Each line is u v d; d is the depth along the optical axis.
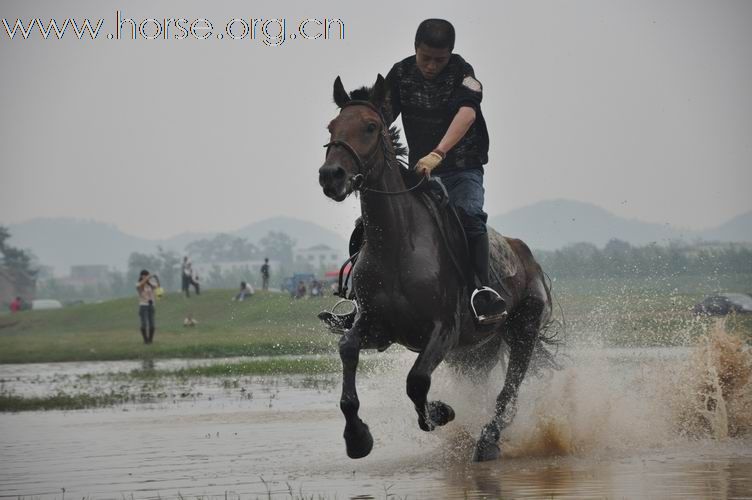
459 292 11.05
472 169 11.92
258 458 12.02
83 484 10.55
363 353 30.39
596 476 9.88
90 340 52.53
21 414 19.06
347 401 10.02
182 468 11.43
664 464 10.52
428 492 9.24
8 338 63.59
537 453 11.66
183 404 19.84
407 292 10.48
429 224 10.84
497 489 9.27
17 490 10.30
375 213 10.42
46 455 13.00
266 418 16.56
